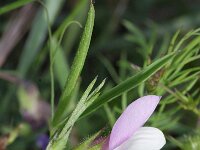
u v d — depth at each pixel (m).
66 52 0.31
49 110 0.24
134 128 0.12
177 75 0.17
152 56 0.31
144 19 0.36
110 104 0.20
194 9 0.37
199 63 0.22
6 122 0.27
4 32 0.31
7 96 0.28
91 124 0.26
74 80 0.14
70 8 0.35
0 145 0.20
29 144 0.24
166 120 0.19
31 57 0.28
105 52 0.34
